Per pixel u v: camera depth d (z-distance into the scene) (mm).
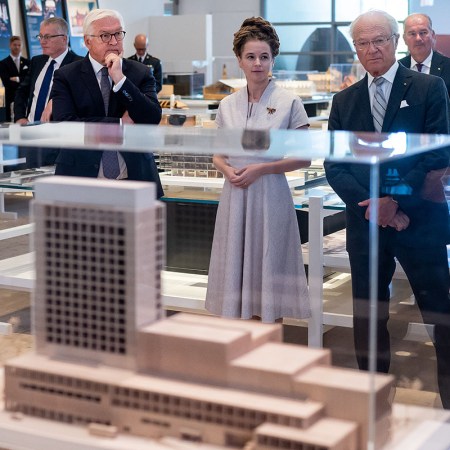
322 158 1720
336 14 17672
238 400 1477
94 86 3381
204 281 1713
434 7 8094
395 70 2881
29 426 1625
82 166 1803
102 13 3359
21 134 2010
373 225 1735
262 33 3025
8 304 1678
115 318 1549
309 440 1410
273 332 1609
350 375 1494
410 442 1615
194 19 15156
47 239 1593
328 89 9664
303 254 1839
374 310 1607
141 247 1518
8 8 12203
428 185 1940
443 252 2018
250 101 3088
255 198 1938
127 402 1549
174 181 1825
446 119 2838
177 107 7809
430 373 1795
